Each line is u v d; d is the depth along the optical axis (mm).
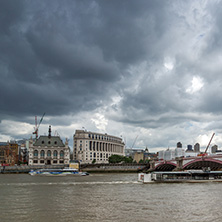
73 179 144625
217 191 85750
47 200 68562
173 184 110938
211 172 125062
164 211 54812
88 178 153875
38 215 51750
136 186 102375
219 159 141375
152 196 74875
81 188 95312
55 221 47406
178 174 120188
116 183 116062
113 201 66625
